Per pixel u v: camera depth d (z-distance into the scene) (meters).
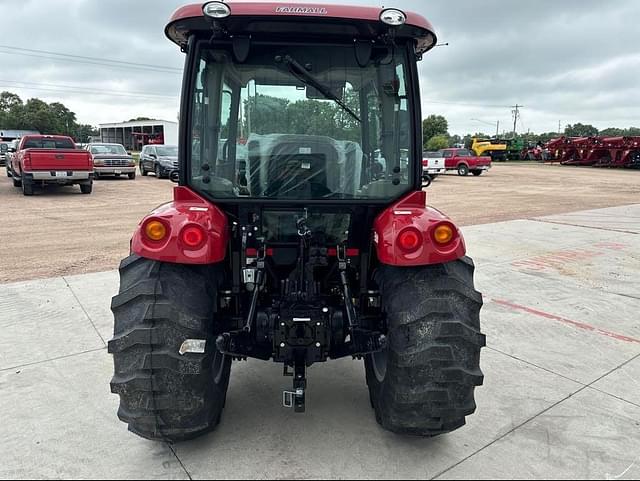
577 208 14.98
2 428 3.02
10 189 17.91
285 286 2.90
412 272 2.64
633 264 7.73
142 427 2.58
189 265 2.62
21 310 5.15
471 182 25.34
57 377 3.70
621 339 4.66
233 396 3.47
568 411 3.34
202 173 2.84
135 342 2.44
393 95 2.85
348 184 2.91
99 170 21.67
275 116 2.84
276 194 2.88
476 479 2.62
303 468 2.67
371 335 2.68
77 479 2.56
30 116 91.56
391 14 2.54
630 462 2.79
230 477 2.59
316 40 2.78
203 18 2.62
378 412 3.00
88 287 5.99
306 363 2.70
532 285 6.50
